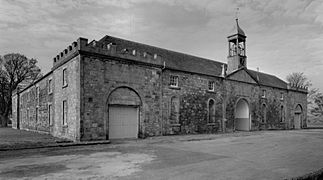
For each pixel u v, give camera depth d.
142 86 18.64
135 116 18.27
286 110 36.72
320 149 12.49
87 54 15.60
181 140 16.48
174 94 21.23
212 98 24.77
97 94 15.88
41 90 24.86
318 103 60.62
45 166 8.05
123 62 17.50
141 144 14.23
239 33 29.05
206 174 6.96
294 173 7.11
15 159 9.34
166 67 20.56
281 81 40.84
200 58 29.14
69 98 16.59
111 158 9.55
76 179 6.44
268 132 26.48
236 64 28.86
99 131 15.72
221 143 15.01
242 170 7.50
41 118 24.47
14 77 47.06
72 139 15.62
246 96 29.09
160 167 7.90
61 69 18.52
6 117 46.06
